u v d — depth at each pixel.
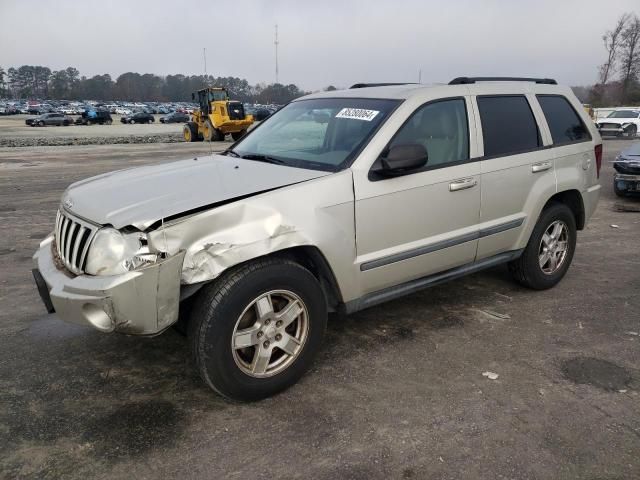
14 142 26.33
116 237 2.82
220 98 30.12
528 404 3.22
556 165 4.79
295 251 3.43
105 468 2.67
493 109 4.38
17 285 5.20
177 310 2.86
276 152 4.02
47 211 8.83
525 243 4.68
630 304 4.78
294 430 2.97
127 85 157.88
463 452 2.79
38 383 3.43
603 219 8.35
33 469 2.65
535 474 2.63
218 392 3.12
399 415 3.10
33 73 166.25
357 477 2.61
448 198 3.94
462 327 4.28
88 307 2.76
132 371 3.59
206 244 2.89
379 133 3.64
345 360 3.75
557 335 4.15
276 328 3.21
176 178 3.48
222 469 2.66
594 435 2.93
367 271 3.58
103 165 15.95
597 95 53.78
